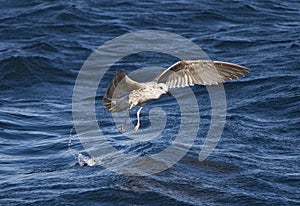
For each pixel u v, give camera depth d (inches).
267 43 1016.2
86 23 1128.8
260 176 557.0
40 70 926.4
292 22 1139.3
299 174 563.5
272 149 621.3
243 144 630.5
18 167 614.5
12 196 543.2
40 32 1092.5
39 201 530.3
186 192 530.0
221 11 1177.4
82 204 522.9
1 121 738.8
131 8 1199.6
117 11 1186.0
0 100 832.3
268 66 899.4
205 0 1233.4
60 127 725.9
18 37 1075.3
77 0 1239.5
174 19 1145.4
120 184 544.4
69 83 900.6
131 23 1127.6
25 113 773.3
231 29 1101.7
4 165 619.8
